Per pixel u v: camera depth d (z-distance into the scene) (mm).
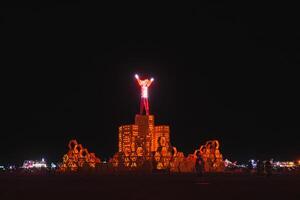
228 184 45094
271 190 36781
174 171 88312
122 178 60844
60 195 33625
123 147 91500
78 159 94312
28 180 57312
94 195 33344
